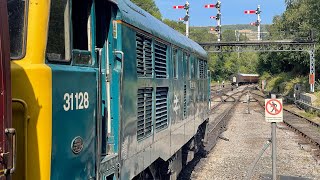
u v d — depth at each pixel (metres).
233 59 134.25
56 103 3.54
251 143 17.91
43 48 3.53
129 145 5.67
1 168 2.83
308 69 56.78
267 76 80.75
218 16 52.75
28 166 3.37
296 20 52.19
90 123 4.16
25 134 3.32
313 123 24.86
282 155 15.07
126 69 5.55
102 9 5.15
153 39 7.21
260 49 51.47
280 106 9.36
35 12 3.52
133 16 6.04
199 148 14.91
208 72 16.45
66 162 3.70
